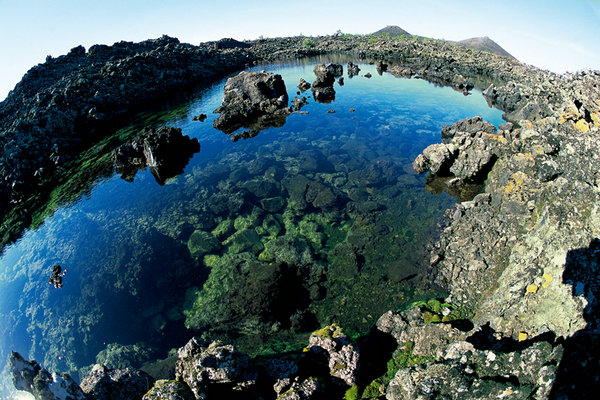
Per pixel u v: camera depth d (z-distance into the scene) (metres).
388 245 22.73
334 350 13.66
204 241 25.03
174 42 89.56
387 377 13.71
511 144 24.59
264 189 30.39
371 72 77.31
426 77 70.31
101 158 41.34
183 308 20.55
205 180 33.47
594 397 9.34
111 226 27.88
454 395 10.20
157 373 15.60
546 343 9.97
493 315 14.40
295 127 45.22
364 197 28.12
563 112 21.41
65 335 19.61
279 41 125.38
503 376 10.16
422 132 40.88
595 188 13.33
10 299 23.28
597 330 10.64
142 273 22.20
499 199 20.41
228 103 52.94
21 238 29.59
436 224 23.94
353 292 19.77
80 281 22.59
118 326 19.91
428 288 19.22
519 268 14.73
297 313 18.75
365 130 42.41
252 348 17.42
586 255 12.19
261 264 21.12
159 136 37.44
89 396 12.47
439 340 14.32
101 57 70.06
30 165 39.28
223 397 12.09
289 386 12.55
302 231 25.28
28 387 11.54
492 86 52.47
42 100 47.84
